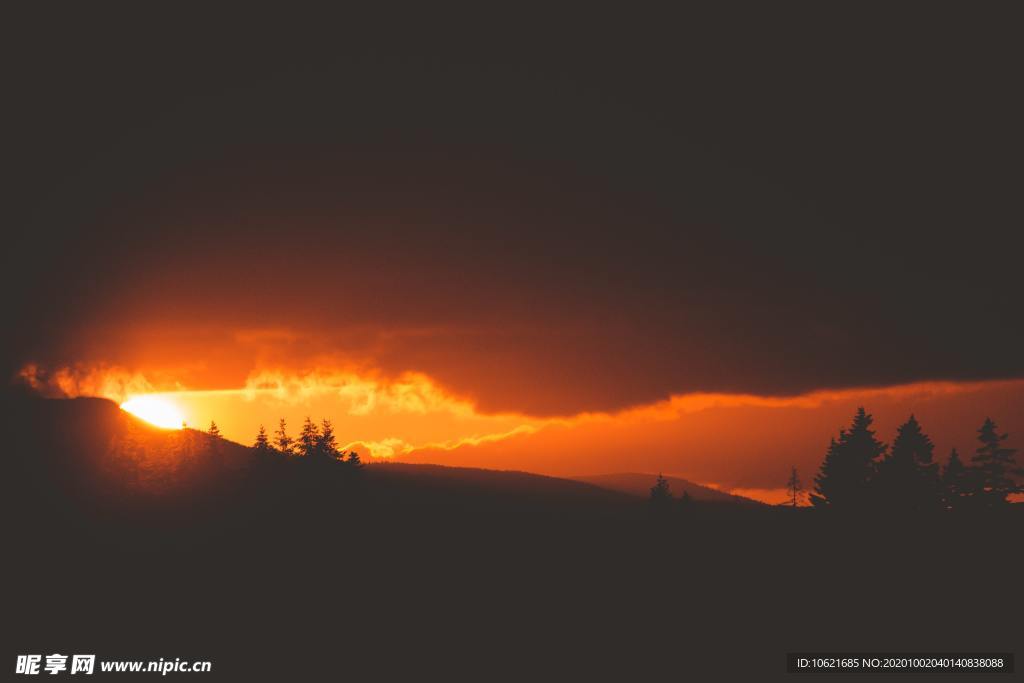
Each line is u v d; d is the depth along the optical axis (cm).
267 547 11919
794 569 10881
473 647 9188
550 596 10812
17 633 9225
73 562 11106
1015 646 8700
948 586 9869
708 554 11831
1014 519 10919
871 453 11669
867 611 9644
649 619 9931
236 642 9231
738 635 9356
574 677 8431
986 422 11306
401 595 10688
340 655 8950
